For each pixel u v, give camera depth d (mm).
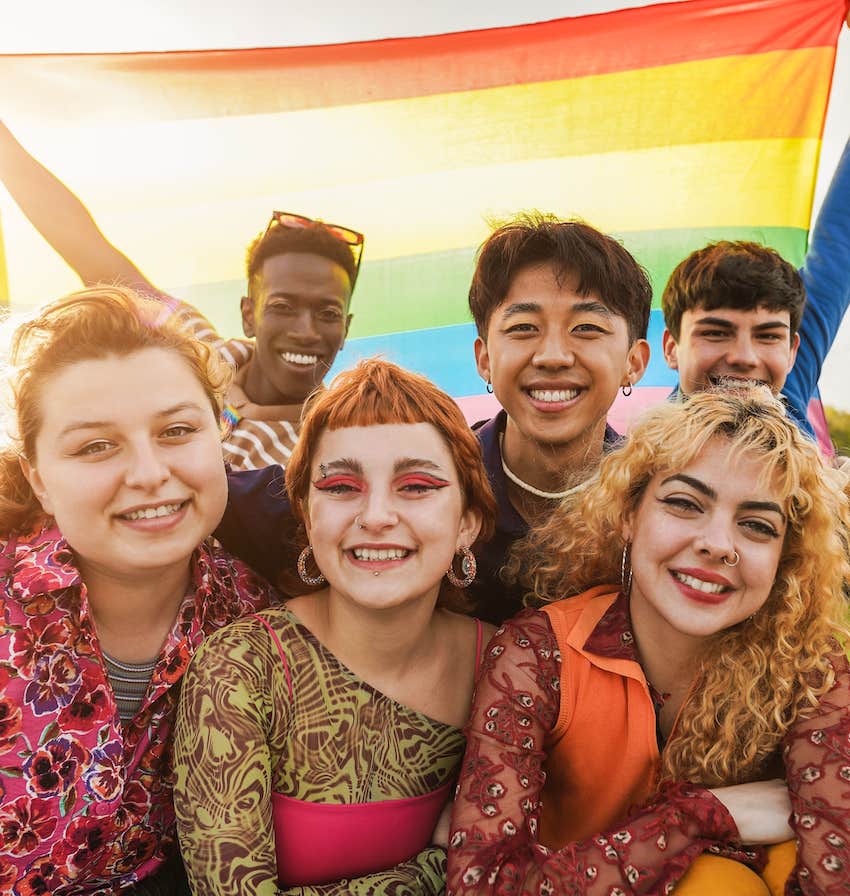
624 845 653
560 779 752
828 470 749
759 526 690
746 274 1006
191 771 665
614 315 929
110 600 745
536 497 988
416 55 1021
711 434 699
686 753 728
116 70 1006
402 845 716
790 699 717
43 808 680
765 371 1036
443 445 714
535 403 951
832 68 1004
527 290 921
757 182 1027
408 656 737
